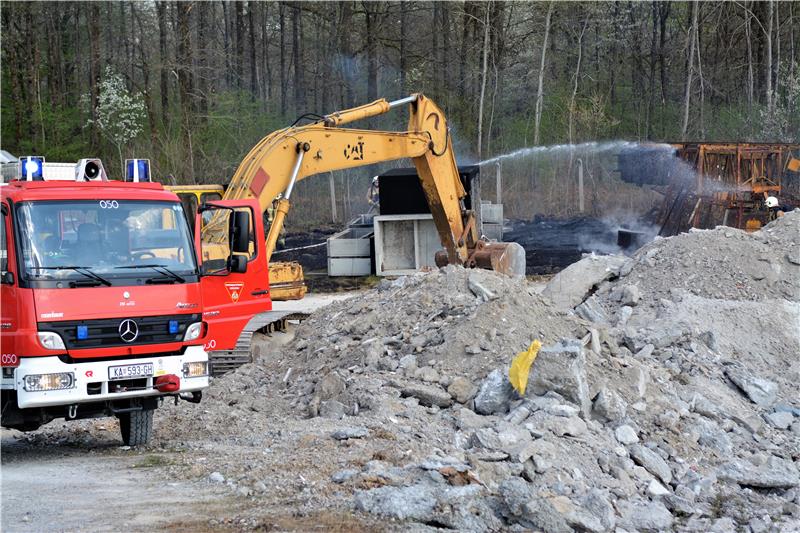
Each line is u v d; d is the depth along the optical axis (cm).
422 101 2080
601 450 1049
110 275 1039
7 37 4272
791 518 992
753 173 2830
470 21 4662
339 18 4694
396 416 1132
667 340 1441
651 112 5038
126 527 755
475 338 1276
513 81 4850
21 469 992
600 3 4888
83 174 1198
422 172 2136
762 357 1501
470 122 4653
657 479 1052
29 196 1030
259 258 1338
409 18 4906
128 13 5216
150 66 3859
